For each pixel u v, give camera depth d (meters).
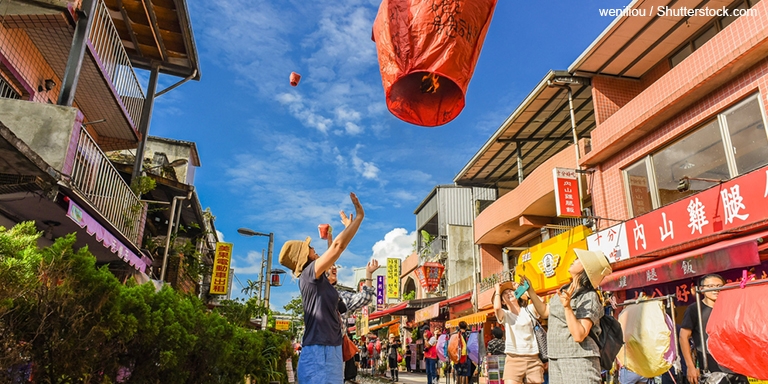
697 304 4.08
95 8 8.12
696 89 8.80
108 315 3.61
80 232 8.09
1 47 7.81
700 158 9.20
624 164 11.12
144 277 10.13
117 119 10.86
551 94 13.68
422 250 30.39
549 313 3.79
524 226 16.38
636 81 12.78
